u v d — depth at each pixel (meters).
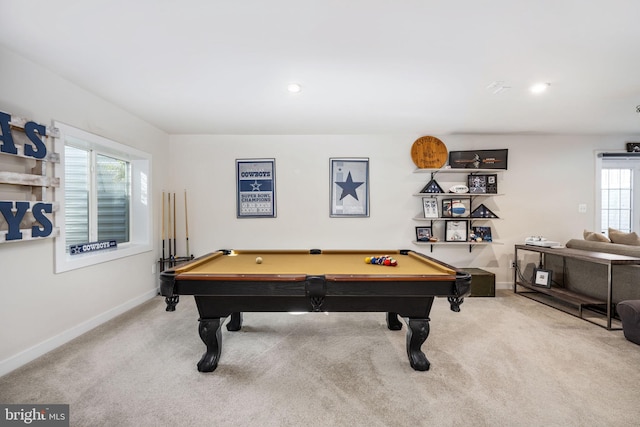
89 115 2.69
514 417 1.56
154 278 3.78
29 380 1.88
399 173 4.19
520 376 1.95
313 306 1.92
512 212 4.21
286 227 4.18
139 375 1.95
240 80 2.47
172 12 1.61
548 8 1.58
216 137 4.16
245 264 2.41
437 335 2.60
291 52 2.04
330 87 2.61
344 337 2.55
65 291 2.44
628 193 4.31
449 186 4.20
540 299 3.64
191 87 2.60
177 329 2.71
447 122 3.62
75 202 2.88
